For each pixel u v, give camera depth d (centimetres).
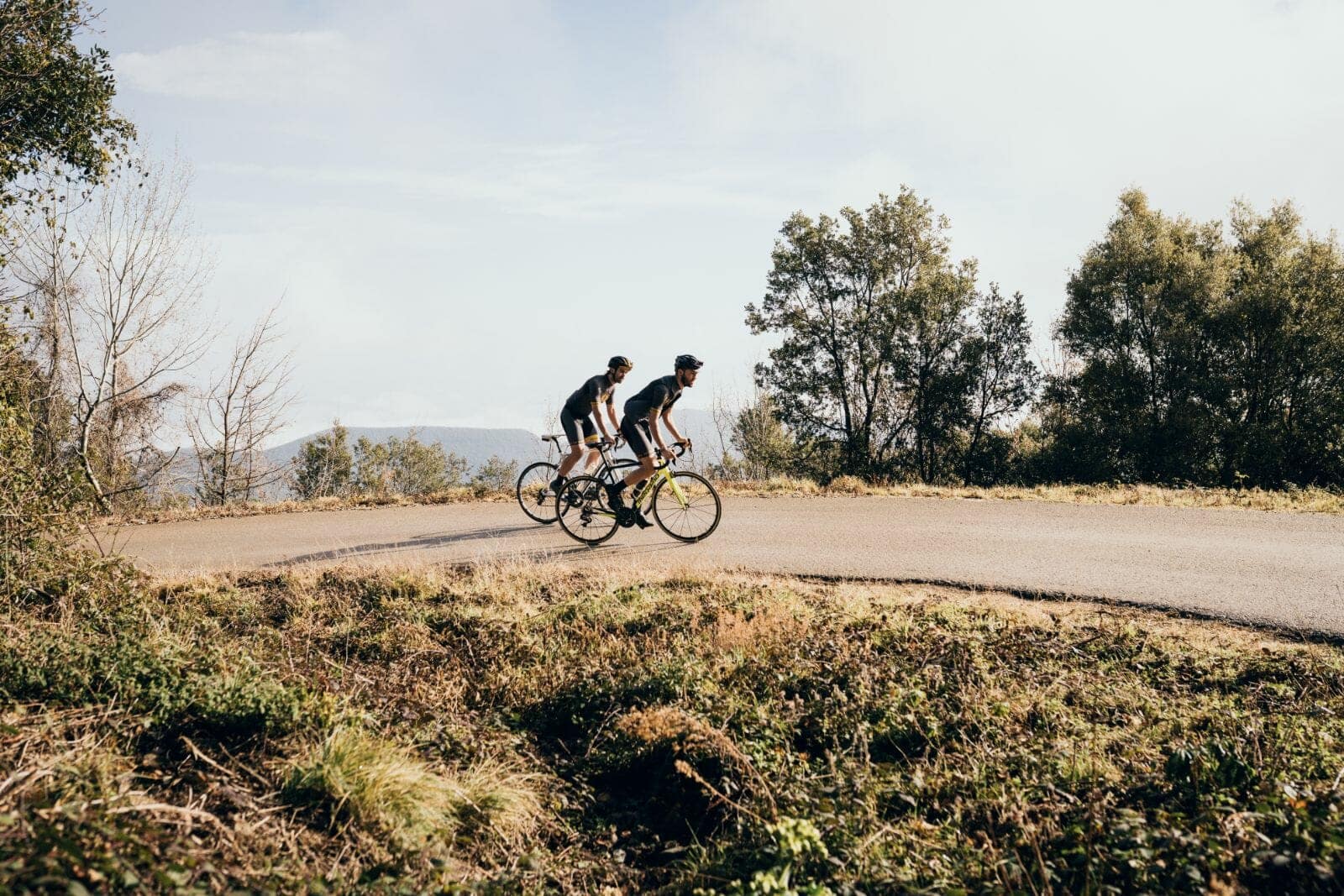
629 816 471
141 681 488
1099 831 377
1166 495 1424
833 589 786
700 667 609
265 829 371
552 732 577
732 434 4194
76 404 2322
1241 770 421
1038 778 443
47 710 438
